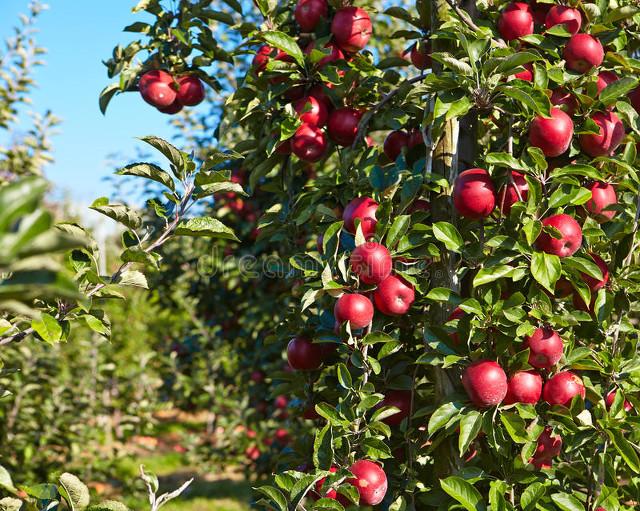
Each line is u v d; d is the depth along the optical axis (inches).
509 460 75.9
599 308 77.1
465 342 75.2
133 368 291.0
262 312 153.7
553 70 76.6
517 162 75.4
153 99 92.2
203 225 73.0
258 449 181.5
